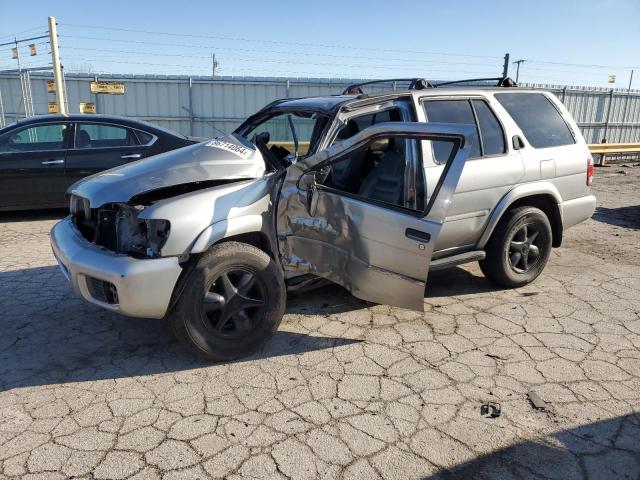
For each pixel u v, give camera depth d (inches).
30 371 136.1
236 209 134.7
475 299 182.5
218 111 659.4
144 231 132.8
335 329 159.2
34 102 632.4
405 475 98.0
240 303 136.7
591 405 119.2
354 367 136.9
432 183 154.1
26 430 111.5
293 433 110.1
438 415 116.0
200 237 128.1
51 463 101.3
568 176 192.7
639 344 148.5
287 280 152.6
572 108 715.4
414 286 129.7
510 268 184.9
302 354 144.0
